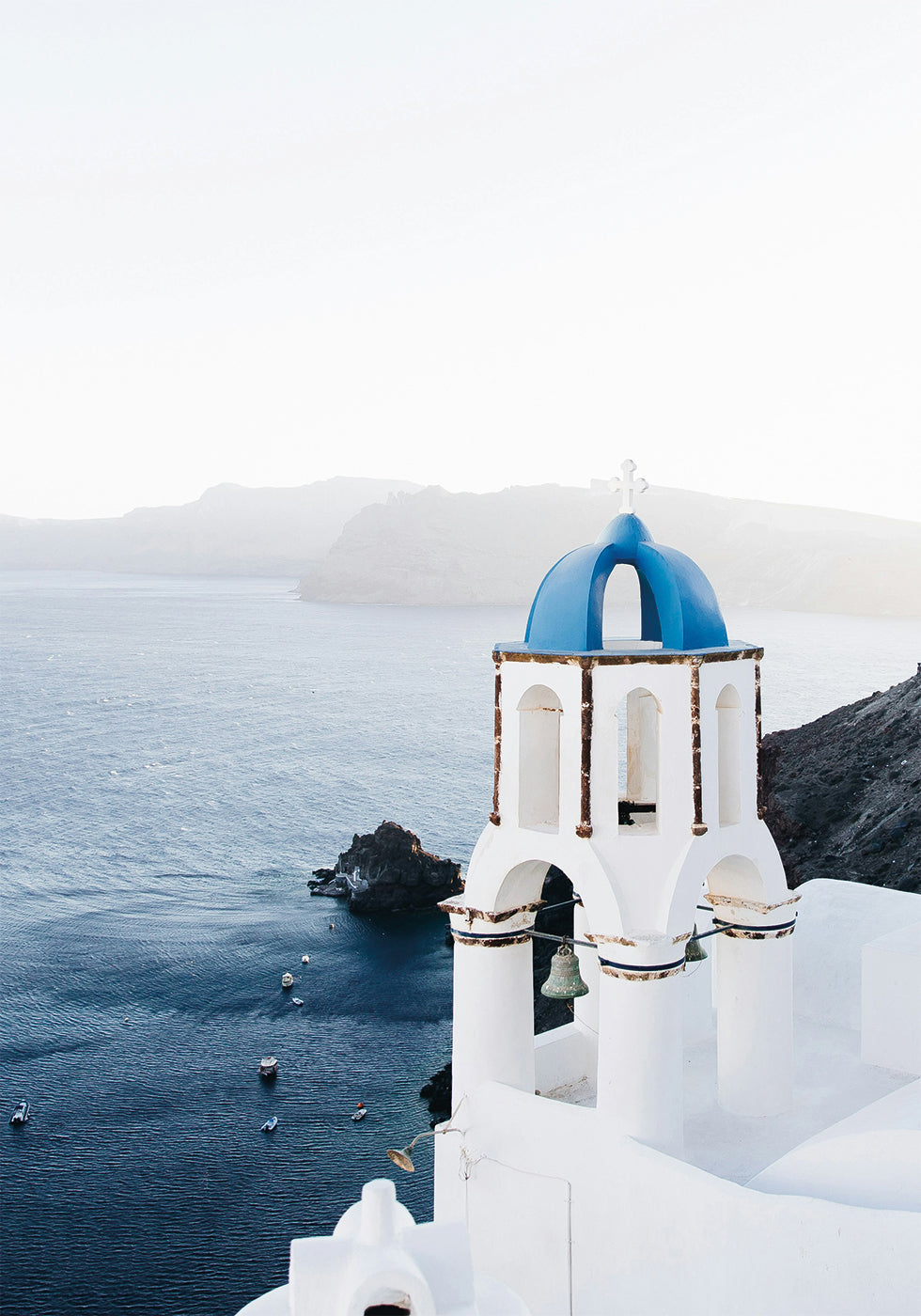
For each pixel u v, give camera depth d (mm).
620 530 13578
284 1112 54094
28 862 104688
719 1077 14523
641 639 14422
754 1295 10828
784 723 187500
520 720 13469
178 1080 57688
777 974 14070
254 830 121750
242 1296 40094
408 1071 59062
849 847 75125
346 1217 9477
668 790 12797
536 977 59562
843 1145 11227
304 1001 69438
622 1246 11977
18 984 71562
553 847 13086
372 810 133750
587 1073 16516
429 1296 8438
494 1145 13188
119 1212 45219
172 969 74938
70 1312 39094
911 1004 15250
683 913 12453
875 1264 10023
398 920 86500
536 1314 12758
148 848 112062
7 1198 46156
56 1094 55875
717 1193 11109
